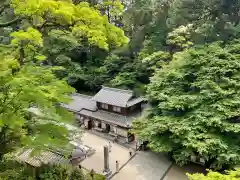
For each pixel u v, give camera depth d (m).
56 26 8.28
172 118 16.25
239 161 12.98
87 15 7.31
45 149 7.44
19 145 8.63
